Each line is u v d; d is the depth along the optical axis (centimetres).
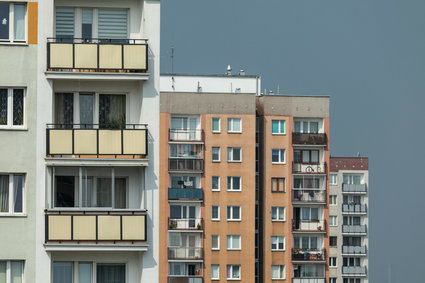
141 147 7362
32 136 7256
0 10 7281
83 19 7475
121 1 7488
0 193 7231
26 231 7219
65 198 7431
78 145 7300
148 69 7412
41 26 7300
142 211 7369
